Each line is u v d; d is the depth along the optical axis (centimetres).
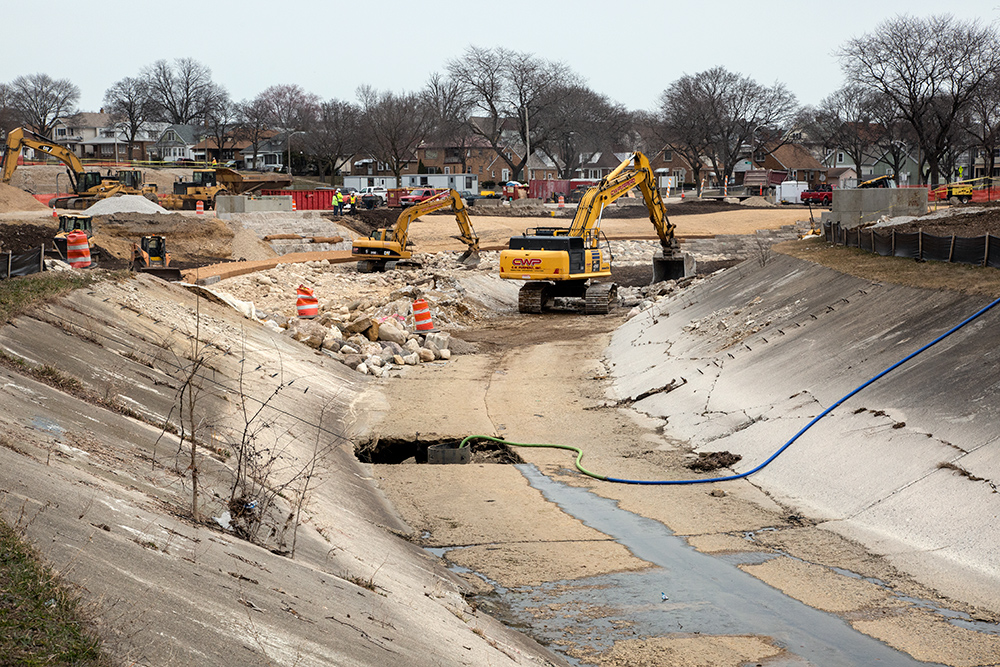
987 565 1053
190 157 14550
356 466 1594
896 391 1534
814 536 1227
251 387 1758
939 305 1780
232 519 902
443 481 1534
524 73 11656
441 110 12644
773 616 988
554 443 1761
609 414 2002
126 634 558
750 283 2814
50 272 2019
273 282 4006
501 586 1088
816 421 1576
